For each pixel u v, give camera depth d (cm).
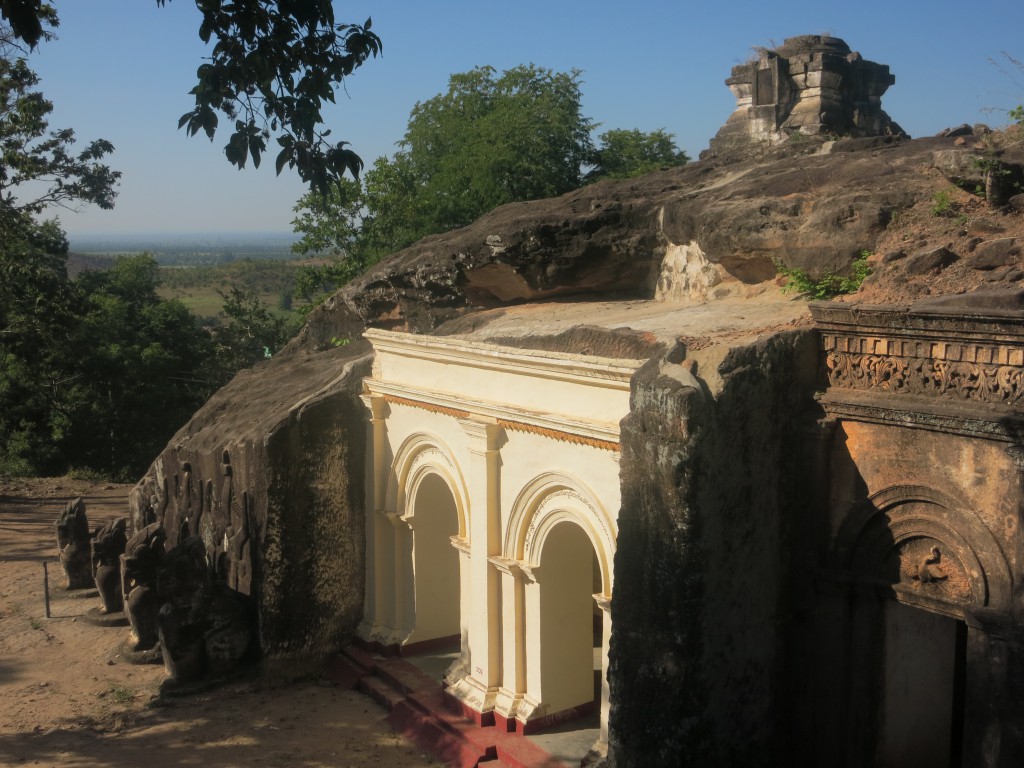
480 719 1163
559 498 1088
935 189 1080
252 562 1379
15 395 3444
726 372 848
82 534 1803
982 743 785
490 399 1176
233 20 754
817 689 918
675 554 833
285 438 1357
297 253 3212
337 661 1412
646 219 1392
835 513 902
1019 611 756
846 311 868
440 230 3023
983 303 790
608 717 978
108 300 4044
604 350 1041
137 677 1405
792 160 1391
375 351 1424
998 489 777
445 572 1427
